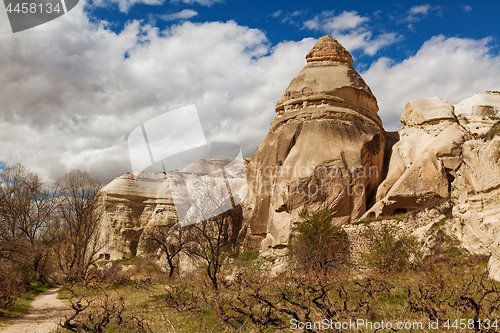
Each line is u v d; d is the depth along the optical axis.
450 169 26.92
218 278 15.70
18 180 34.28
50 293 25.64
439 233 19.88
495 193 15.55
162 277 26.75
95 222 34.16
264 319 8.91
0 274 18.88
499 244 13.12
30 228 33.06
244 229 33.12
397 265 17.22
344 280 11.58
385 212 27.08
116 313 11.84
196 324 10.33
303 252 21.72
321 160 30.16
